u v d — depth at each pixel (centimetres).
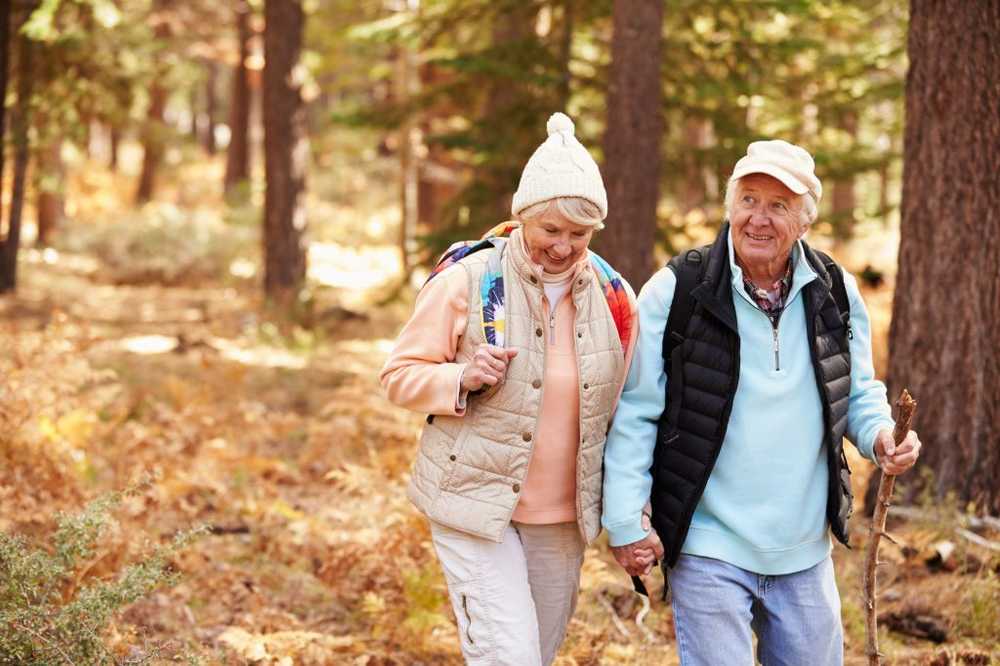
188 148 3462
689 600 276
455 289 278
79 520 342
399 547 444
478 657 278
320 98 3675
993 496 512
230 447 691
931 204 514
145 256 1973
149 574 331
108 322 1354
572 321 282
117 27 1411
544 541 290
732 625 272
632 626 436
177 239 2008
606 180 797
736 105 935
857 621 422
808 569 279
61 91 1402
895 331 534
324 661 388
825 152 921
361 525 470
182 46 2872
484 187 959
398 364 279
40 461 489
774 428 270
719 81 895
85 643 307
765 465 270
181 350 1123
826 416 273
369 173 3042
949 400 514
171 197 3150
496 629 276
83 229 2150
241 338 1234
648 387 281
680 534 275
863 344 284
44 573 316
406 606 423
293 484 657
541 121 938
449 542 284
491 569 280
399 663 400
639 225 788
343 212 2727
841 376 276
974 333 508
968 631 418
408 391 275
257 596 452
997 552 468
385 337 1284
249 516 571
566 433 282
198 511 554
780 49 891
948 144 507
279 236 1459
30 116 1390
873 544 277
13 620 297
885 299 1231
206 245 1998
